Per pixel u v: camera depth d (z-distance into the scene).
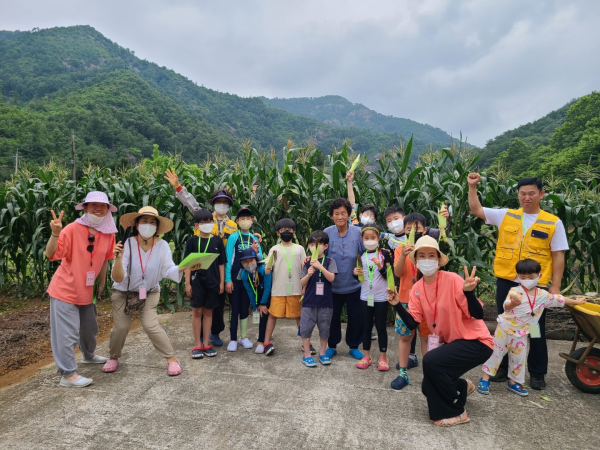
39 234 6.77
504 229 3.74
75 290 3.40
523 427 2.81
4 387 3.53
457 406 2.87
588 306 3.49
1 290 7.20
